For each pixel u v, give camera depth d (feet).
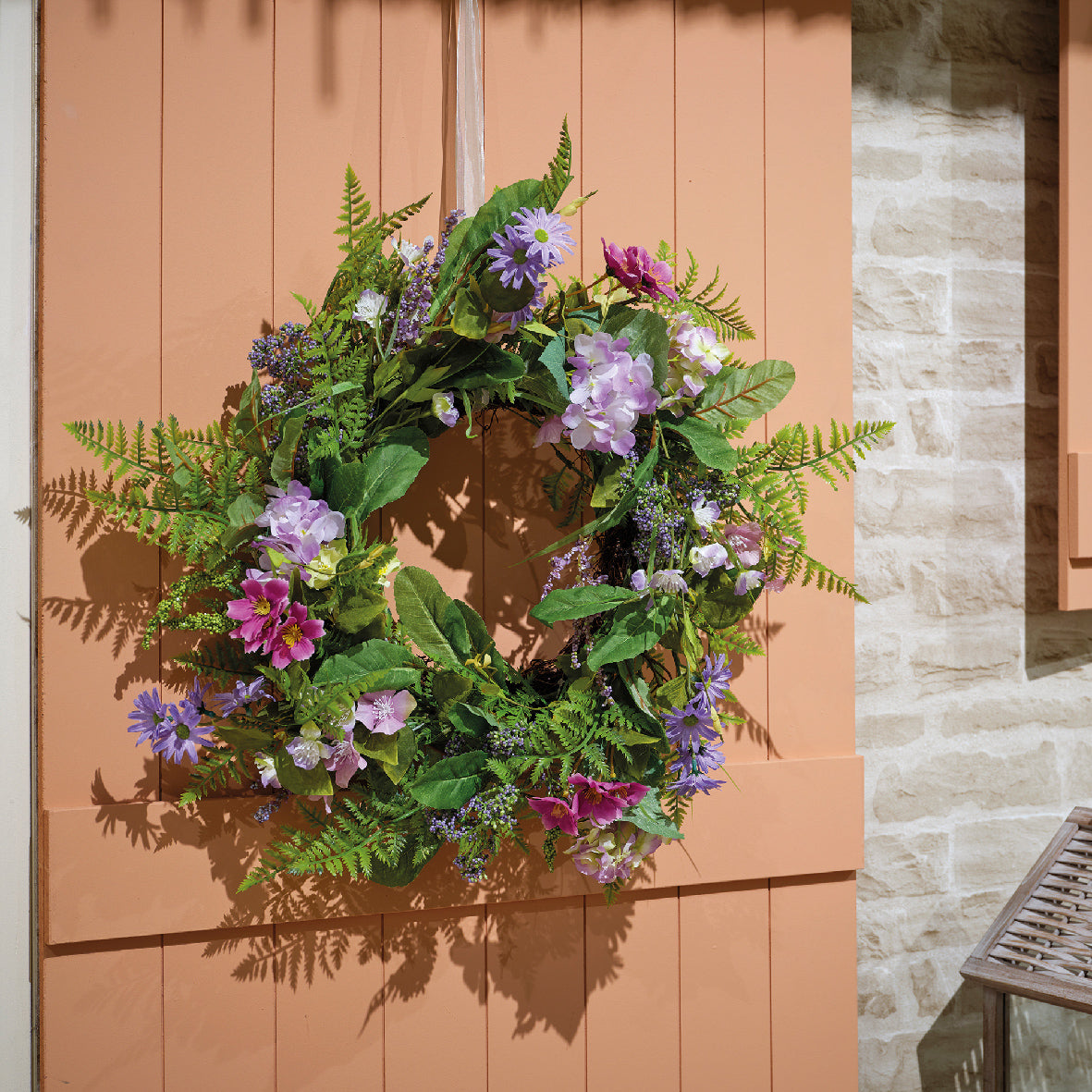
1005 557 5.01
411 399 3.59
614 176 4.27
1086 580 4.90
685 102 4.35
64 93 3.74
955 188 4.92
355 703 3.41
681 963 4.36
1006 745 5.01
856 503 4.78
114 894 3.71
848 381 4.54
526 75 4.18
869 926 4.82
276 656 3.25
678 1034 4.35
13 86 3.85
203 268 3.87
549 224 3.43
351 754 3.43
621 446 3.50
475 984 4.12
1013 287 5.01
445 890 4.03
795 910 4.50
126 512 3.67
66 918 3.67
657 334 3.57
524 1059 4.17
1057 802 5.08
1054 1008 5.02
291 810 3.87
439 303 3.51
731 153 4.41
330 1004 3.97
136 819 3.73
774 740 4.47
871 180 4.80
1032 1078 5.01
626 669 3.62
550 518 4.26
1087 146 4.85
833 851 4.48
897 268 4.83
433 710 3.76
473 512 4.17
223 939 3.86
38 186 3.85
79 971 3.72
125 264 3.80
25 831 3.86
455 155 4.12
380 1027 4.02
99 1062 3.74
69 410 3.75
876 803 4.83
